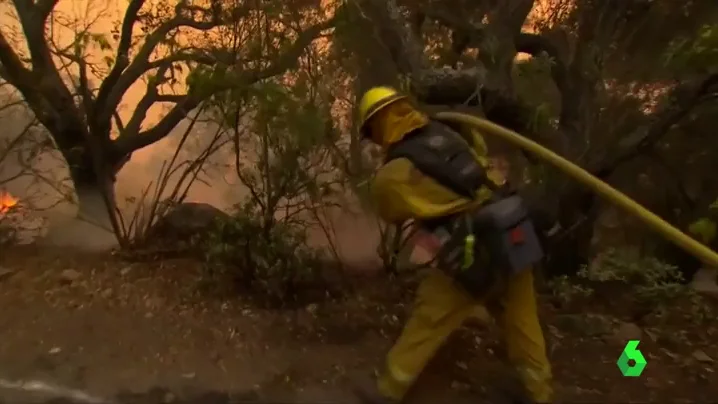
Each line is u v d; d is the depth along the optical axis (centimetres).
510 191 341
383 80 500
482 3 535
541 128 502
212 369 381
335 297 496
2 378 359
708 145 668
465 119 354
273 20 488
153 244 630
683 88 518
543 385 332
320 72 495
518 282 333
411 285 527
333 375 378
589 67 550
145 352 398
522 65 536
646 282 557
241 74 475
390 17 477
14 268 547
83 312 453
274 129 457
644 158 724
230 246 486
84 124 665
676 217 726
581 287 538
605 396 361
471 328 446
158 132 664
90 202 686
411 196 318
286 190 485
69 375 365
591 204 548
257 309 471
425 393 361
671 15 544
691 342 438
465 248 313
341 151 502
